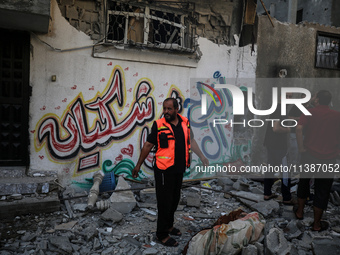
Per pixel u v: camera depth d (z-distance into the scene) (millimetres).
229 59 6359
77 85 4926
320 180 3680
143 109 5477
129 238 3457
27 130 4660
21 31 4555
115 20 5371
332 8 11219
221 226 3016
